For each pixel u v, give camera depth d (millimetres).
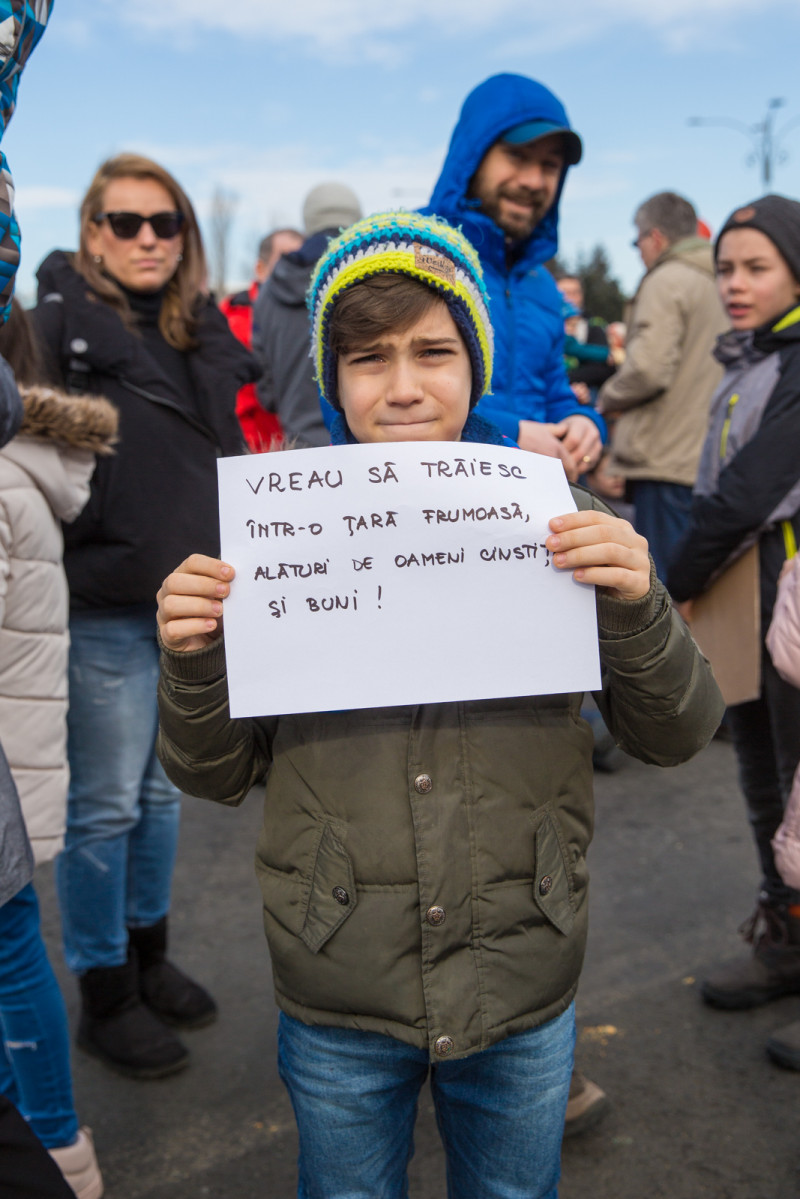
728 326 4316
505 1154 1324
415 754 1217
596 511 1312
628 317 4855
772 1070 2289
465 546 1198
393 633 1192
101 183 2314
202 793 1336
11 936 1773
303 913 1239
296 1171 2004
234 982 2688
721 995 2508
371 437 1286
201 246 2492
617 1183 1941
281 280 3291
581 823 1307
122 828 2283
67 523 2178
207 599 1187
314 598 1193
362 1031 1242
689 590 2486
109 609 2227
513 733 1242
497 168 2061
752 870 3264
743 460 2324
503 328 2096
